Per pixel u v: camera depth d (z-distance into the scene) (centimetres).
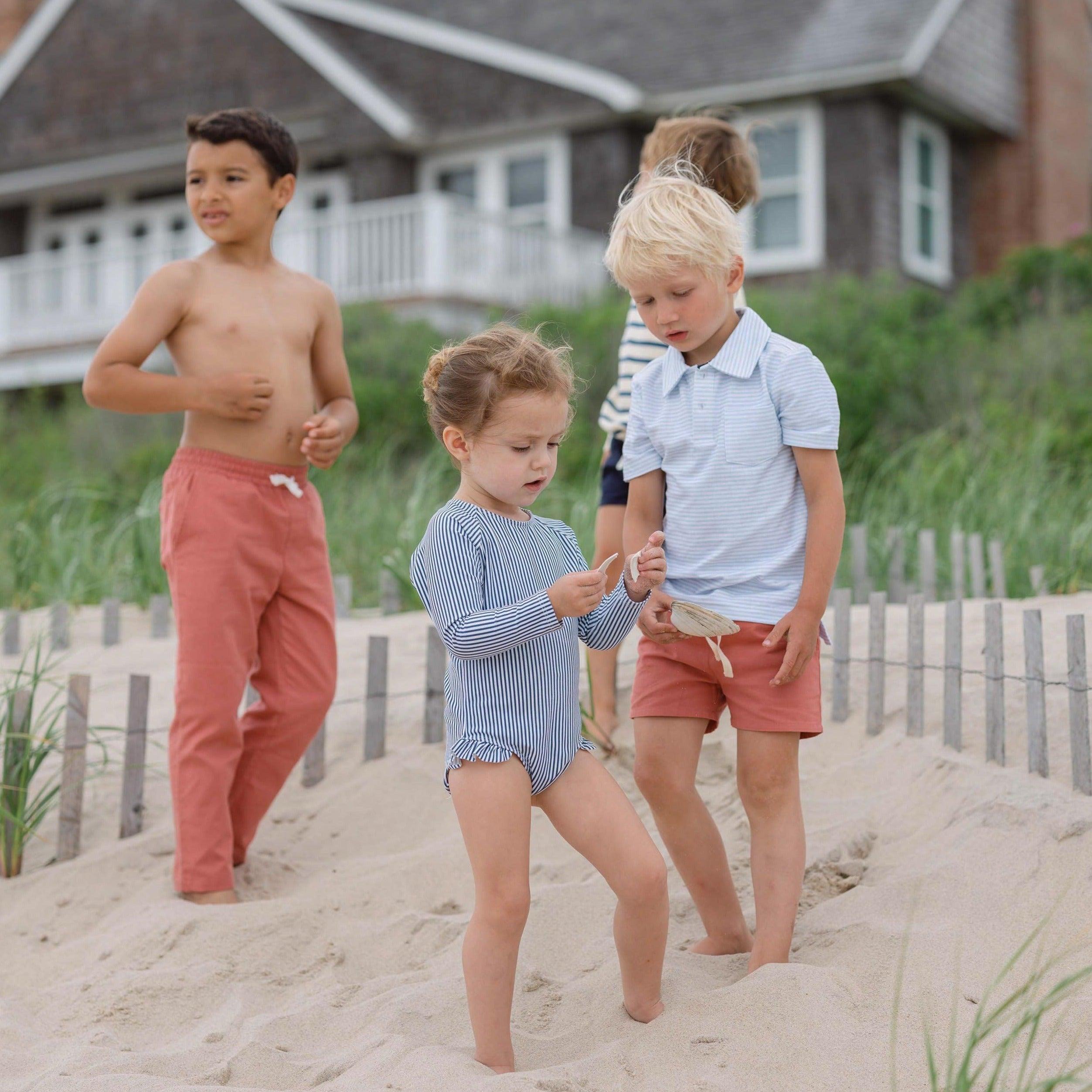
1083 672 337
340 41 1819
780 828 286
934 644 449
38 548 725
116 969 328
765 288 1541
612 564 405
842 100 1538
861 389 977
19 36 2025
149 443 1216
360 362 1220
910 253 1584
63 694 526
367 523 768
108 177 1945
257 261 395
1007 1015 248
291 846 404
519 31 1827
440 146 1744
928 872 309
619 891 260
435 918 332
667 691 294
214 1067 268
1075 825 306
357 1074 254
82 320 1805
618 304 1232
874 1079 235
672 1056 248
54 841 421
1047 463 747
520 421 260
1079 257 1277
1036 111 1725
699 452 291
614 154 1631
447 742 271
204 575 370
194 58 1873
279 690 388
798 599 284
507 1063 256
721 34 1648
